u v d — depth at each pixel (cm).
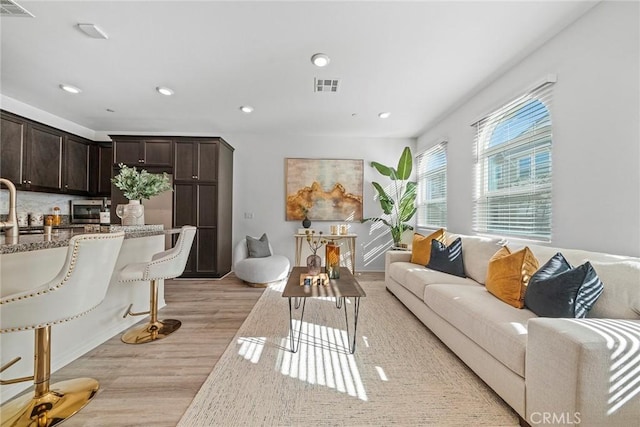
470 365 174
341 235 459
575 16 194
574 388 104
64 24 203
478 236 297
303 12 191
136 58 250
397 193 509
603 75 180
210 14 193
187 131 477
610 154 176
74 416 138
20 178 349
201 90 316
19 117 347
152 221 422
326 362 190
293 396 154
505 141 279
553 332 114
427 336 233
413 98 335
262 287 384
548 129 223
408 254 361
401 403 149
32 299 118
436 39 220
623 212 169
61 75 282
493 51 237
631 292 134
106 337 224
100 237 136
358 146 507
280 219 498
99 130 469
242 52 240
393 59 249
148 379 170
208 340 223
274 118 409
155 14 193
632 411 104
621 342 104
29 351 162
